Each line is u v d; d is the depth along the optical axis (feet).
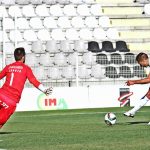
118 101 209.05
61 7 269.23
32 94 198.29
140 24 272.51
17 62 89.10
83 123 129.90
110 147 75.56
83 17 266.36
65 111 189.26
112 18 270.87
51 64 233.55
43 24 258.78
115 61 227.61
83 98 205.26
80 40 250.78
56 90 201.46
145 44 261.85
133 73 225.56
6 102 86.89
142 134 95.86
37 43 244.83
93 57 233.55
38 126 123.75
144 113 168.86
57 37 256.32
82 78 229.25
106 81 227.61
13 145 80.48
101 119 144.66
